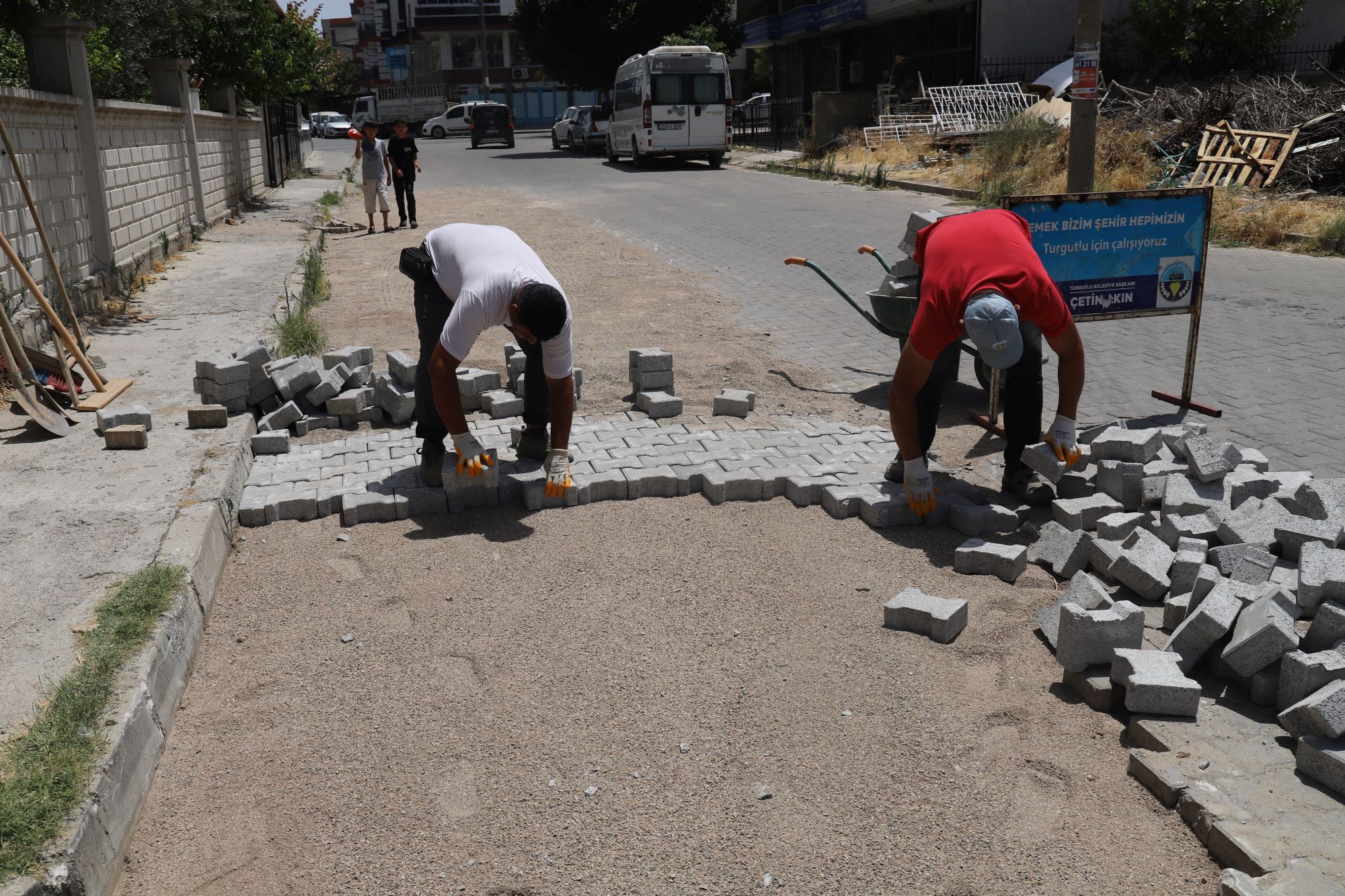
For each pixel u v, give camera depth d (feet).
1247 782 9.78
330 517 16.51
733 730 10.96
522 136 170.91
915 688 11.70
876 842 9.35
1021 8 81.05
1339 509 13.75
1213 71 71.36
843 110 85.30
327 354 21.68
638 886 8.84
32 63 29.37
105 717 9.79
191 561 13.11
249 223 52.29
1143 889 8.80
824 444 19.04
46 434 18.37
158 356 24.39
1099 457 16.79
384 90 193.77
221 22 53.01
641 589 13.98
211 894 8.85
